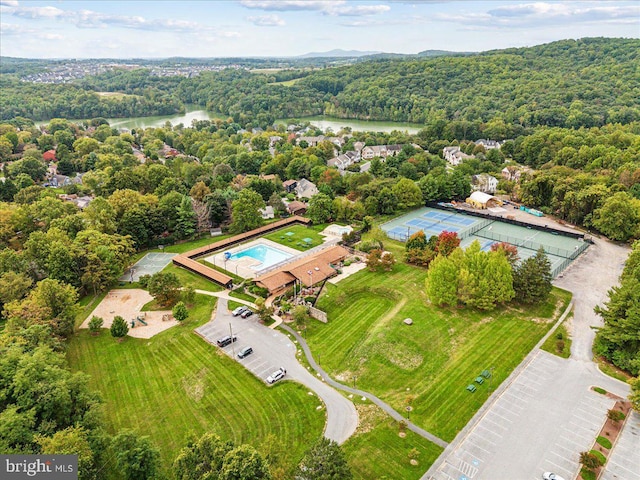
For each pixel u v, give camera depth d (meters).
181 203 112.81
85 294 85.38
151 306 80.44
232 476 37.47
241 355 64.19
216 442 41.72
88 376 51.50
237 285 86.69
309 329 71.94
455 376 59.22
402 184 130.38
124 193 112.94
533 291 74.38
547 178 127.56
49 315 65.44
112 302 82.12
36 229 102.31
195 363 63.53
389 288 83.19
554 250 101.19
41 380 47.47
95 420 46.94
